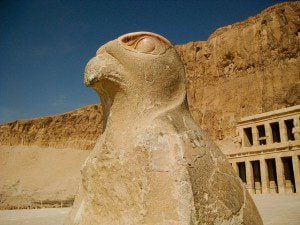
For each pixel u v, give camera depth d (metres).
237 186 5.45
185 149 5.03
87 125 91.50
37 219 17.17
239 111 60.91
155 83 5.82
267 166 33.00
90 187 6.00
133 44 6.02
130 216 5.09
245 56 63.88
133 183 5.20
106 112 6.41
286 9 60.19
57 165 84.50
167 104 5.83
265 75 59.41
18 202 67.31
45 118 95.50
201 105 67.19
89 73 6.11
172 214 4.62
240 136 40.75
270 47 60.38
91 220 5.72
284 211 14.90
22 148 91.94
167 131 5.27
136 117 5.68
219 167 5.37
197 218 4.53
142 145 5.25
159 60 5.90
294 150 30.09
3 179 80.62
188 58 73.25
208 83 68.62
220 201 4.94
